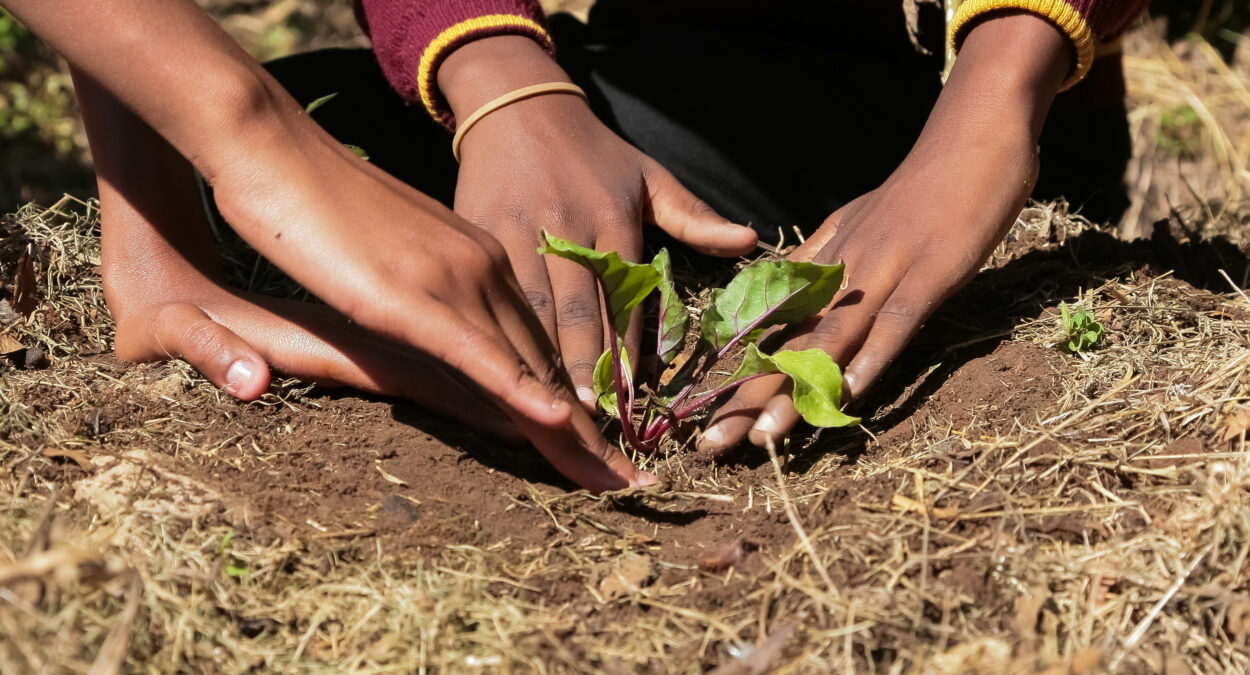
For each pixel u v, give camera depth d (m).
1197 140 3.37
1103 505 1.29
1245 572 1.22
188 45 1.18
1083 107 2.30
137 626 1.12
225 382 1.48
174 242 1.63
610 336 1.37
